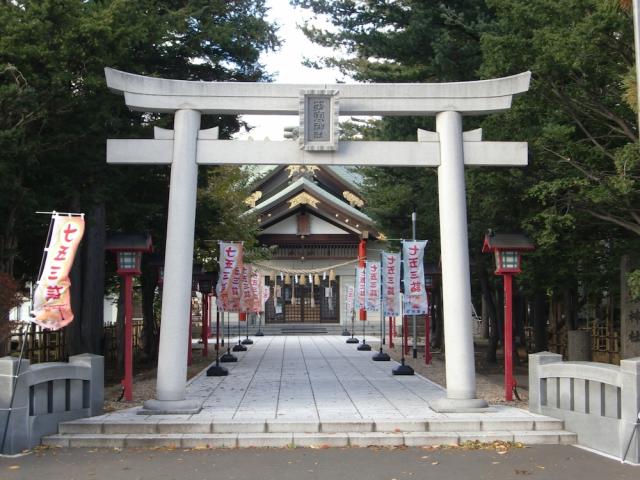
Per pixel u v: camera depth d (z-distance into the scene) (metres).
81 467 8.77
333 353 25.73
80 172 13.46
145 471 8.57
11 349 19.19
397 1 18.06
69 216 10.43
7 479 8.20
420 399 13.39
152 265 20.47
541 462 9.03
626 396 9.15
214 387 15.48
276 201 40.78
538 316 19.48
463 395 11.87
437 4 16.94
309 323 43.28
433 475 8.35
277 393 14.38
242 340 33.06
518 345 25.19
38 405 10.15
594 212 13.05
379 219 26.09
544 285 16.06
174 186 12.11
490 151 12.50
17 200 12.02
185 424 10.52
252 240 30.95
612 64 12.30
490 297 21.78
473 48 15.91
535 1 12.41
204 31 17.05
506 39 12.77
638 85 10.33
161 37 15.48
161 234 19.28
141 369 21.83
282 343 31.86
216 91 12.32
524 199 13.53
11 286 11.70
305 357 23.91
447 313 12.15
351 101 12.48
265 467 8.76
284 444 10.05
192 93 12.31
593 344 20.78
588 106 13.07
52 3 11.80
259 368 20.00
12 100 11.18
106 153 12.74
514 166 13.01
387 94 12.48
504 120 14.03
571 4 11.97
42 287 10.11
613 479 8.15
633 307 14.14
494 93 12.41
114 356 23.70
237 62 18.36
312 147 12.22
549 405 11.16
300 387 15.42
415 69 17.69
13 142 11.30
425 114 12.77
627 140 13.34
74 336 16.81
